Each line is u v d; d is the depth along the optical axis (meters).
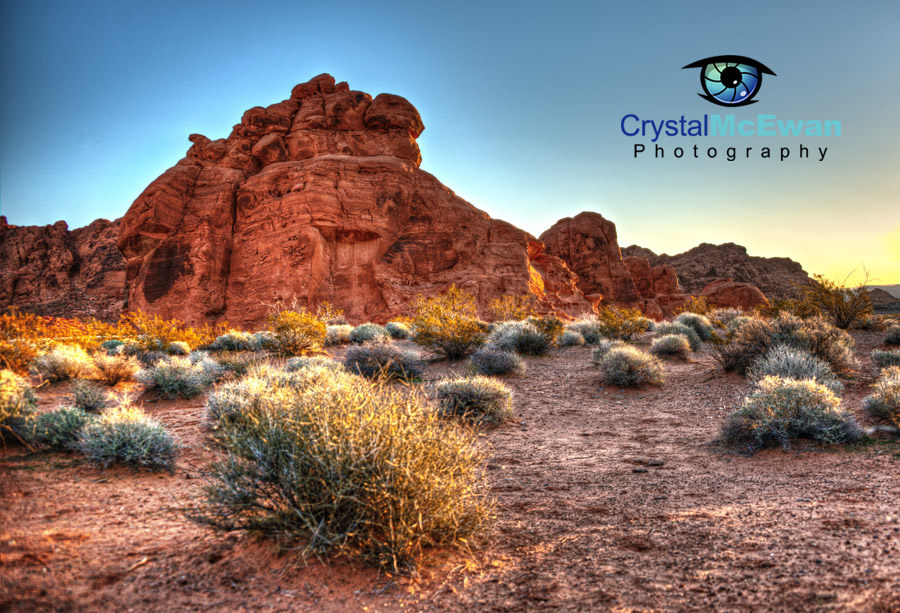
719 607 2.75
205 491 3.57
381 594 3.04
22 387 6.15
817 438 6.40
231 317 51.31
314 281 49.91
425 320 16.78
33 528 3.51
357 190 54.25
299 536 3.41
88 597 2.69
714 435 7.58
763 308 22.52
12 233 104.69
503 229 63.00
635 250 138.12
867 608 2.59
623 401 10.71
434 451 3.65
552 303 61.41
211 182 55.50
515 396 11.25
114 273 96.62
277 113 58.75
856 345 15.58
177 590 2.90
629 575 3.22
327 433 3.35
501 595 3.04
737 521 4.07
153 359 14.22
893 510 4.10
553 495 5.05
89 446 5.40
